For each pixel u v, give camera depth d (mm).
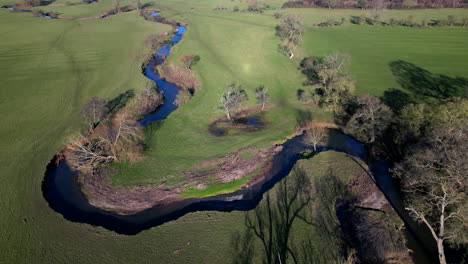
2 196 46281
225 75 87438
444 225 36844
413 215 39094
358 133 59062
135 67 96250
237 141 59719
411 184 41188
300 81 84375
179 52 105938
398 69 88812
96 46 114625
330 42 114125
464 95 70688
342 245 37375
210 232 40375
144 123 68812
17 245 38719
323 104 70125
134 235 40469
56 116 68500
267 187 49344
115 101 75312
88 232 41031
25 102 73938
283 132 62781
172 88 86062
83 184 50156
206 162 54062
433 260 36188
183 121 67438
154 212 45188
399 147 54344
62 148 58094
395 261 35719
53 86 82188
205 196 47719
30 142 59250
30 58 101250
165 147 58594
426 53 99438
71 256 37375
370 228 38312
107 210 45562
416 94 73375
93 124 65188
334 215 42031
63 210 45406
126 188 48969
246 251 37281
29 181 49625
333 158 53906
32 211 44125
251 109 72875
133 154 55375
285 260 35812
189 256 36969
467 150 39844
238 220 42250
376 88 77750
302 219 41500
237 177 51125
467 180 37281
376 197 45062
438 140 42500
